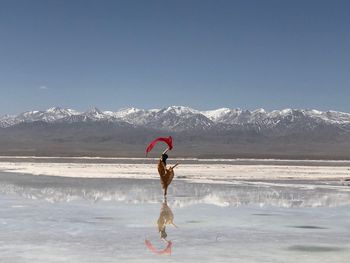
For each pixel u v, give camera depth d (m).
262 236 15.75
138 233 16.06
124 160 104.44
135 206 22.61
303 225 17.77
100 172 51.62
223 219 19.00
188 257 12.80
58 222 18.09
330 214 20.48
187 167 68.81
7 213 20.31
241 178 43.50
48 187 32.47
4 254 13.05
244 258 12.74
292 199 25.88
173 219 18.95
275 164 91.56
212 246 14.16
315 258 12.80
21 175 45.72
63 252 13.31
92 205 22.95
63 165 72.31
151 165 74.94
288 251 13.61
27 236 15.51
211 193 28.91
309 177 45.62
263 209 21.88
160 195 27.64
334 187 33.56
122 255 12.97
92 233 16.05
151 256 12.88
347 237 15.65
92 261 12.33
